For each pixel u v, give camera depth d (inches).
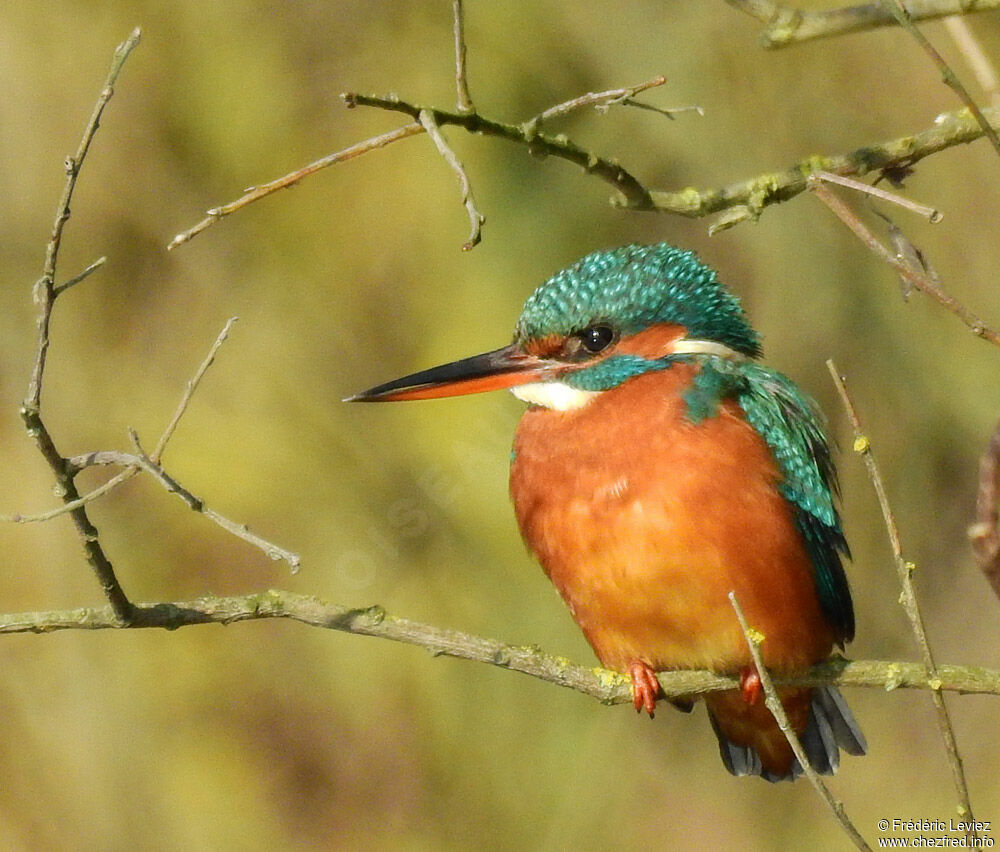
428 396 288.5
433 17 514.6
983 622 485.1
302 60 517.0
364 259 529.7
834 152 469.1
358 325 528.1
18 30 488.1
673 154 482.0
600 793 498.9
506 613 508.1
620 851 497.0
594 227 499.8
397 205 526.0
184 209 511.8
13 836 464.8
